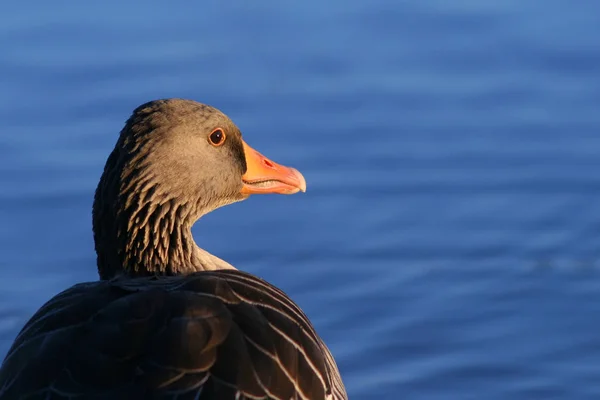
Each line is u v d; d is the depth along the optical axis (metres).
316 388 8.40
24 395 7.90
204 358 7.89
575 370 14.69
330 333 15.34
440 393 14.34
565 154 18.91
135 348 7.95
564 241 17.09
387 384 14.48
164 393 7.62
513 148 19.14
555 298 15.91
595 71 21.31
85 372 7.86
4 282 16.44
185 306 8.28
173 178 10.15
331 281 16.30
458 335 15.27
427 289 16.14
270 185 11.00
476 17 23.22
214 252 16.94
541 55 21.89
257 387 7.93
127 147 10.08
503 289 16.14
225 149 10.57
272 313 8.60
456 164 18.77
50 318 8.53
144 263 10.17
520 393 14.32
